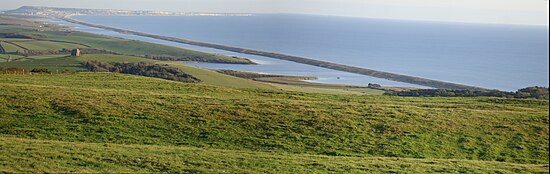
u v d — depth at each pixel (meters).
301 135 34.19
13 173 20.41
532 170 26.59
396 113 40.31
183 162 24.39
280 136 33.84
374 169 25.23
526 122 39.12
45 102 39.16
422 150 32.38
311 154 30.39
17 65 120.06
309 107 41.34
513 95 82.00
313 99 50.00
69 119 35.44
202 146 31.38
